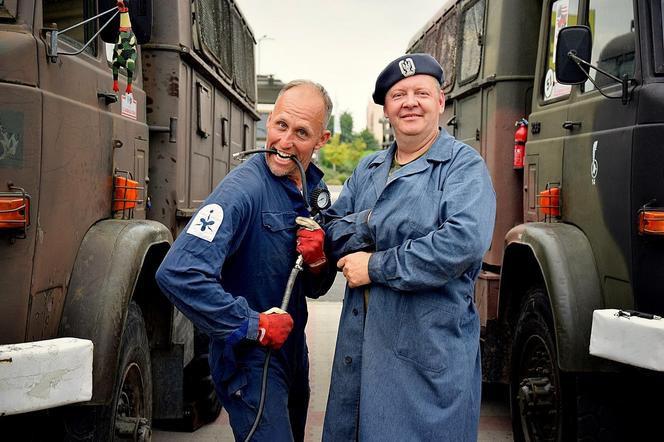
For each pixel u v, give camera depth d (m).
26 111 2.59
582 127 3.88
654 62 3.29
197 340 4.98
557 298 3.47
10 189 2.56
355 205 2.88
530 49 5.30
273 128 2.65
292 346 2.75
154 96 4.42
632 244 3.24
